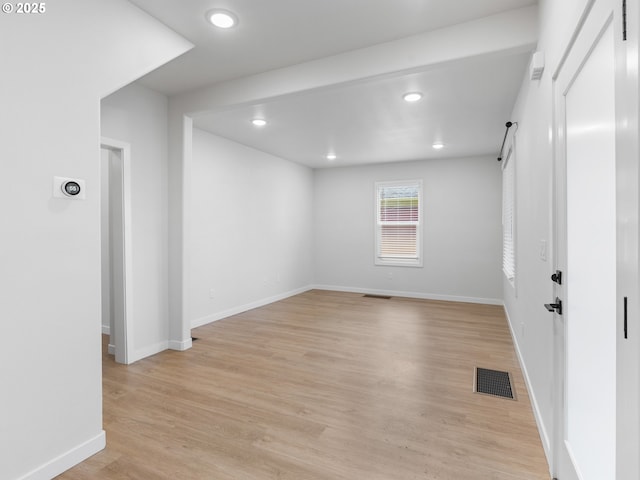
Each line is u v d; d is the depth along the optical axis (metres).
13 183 1.57
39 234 1.67
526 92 2.69
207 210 4.60
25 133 1.62
